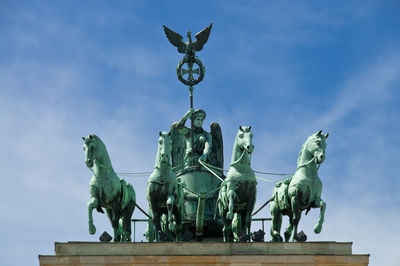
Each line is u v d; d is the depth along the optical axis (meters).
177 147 86.50
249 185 74.81
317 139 74.56
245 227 74.56
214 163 86.81
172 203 74.50
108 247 72.00
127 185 77.31
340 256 72.25
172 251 72.06
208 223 82.62
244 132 74.88
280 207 76.94
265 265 71.88
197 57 85.88
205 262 71.69
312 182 74.38
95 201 74.38
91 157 74.12
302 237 74.25
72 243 71.94
